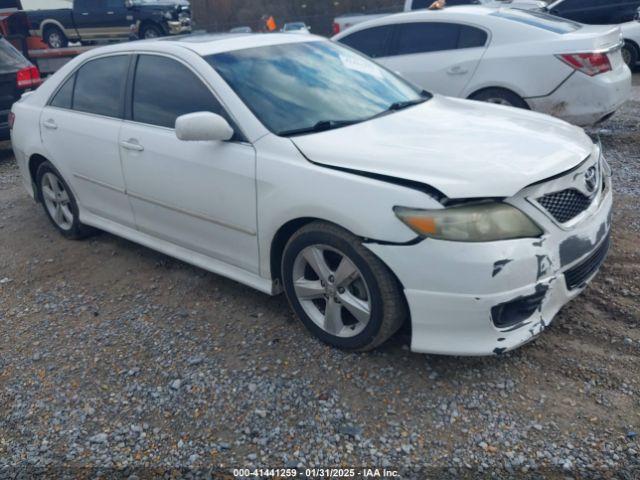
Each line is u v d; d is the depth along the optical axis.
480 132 3.26
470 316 2.70
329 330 3.20
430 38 7.15
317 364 3.13
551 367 2.97
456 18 6.98
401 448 2.56
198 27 37.66
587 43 6.16
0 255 4.93
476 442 2.56
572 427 2.60
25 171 5.22
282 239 3.34
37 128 4.88
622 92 6.45
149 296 4.02
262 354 3.25
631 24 11.92
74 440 2.75
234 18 39.06
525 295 2.70
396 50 7.38
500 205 2.67
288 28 27.00
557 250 2.78
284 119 3.41
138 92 4.05
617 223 4.53
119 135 4.08
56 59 12.44
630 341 3.09
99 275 4.41
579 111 6.32
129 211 4.27
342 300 3.07
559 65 6.25
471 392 2.85
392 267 2.77
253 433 2.71
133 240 4.37
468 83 6.82
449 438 2.60
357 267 2.93
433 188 2.69
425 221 2.65
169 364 3.24
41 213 5.85
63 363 3.33
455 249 2.63
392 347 3.21
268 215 3.23
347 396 2.88
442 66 6.98
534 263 2.69
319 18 33.38
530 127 3.39
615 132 7.16
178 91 3.77
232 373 3.12
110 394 3.04
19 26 11.86
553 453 2.48
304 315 3.31
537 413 2.69
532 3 12.80
